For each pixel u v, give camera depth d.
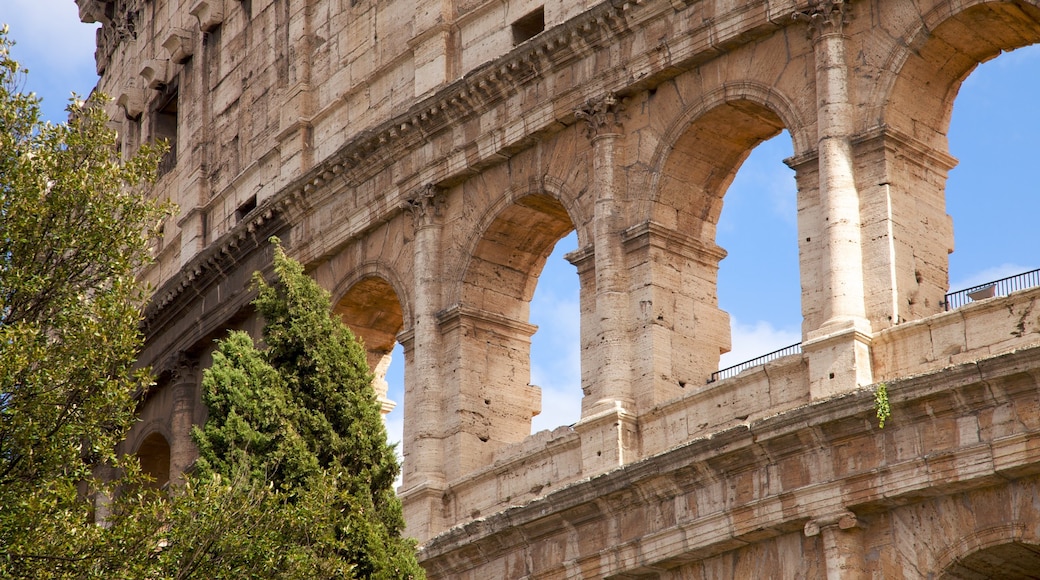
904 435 72.31
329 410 78.56
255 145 112.56
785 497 74.56
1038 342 70.81
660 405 82.06
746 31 82.56
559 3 91.88
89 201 73.56
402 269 96.56
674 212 86.00
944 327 74.31
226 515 70.62
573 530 82.06
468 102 93.38
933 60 79.19
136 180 75.75
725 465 76.69
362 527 74.38
